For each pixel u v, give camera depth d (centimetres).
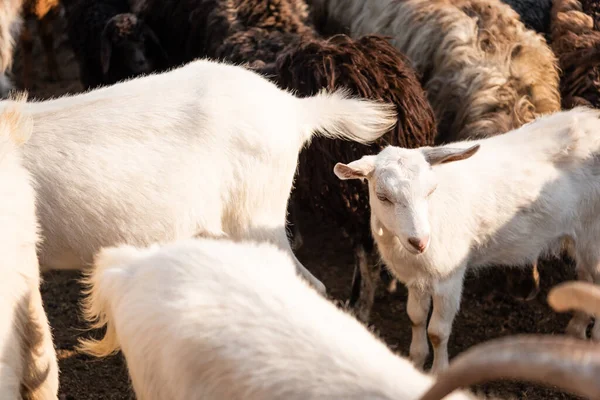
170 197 558
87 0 1041
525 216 627
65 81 1162
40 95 1116
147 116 560
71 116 555
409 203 536
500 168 618
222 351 380
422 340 637
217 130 566
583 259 666
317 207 695
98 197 547
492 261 646
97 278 457
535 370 236
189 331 392
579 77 798
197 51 962
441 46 818
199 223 571
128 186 550
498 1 877
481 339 708
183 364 392
